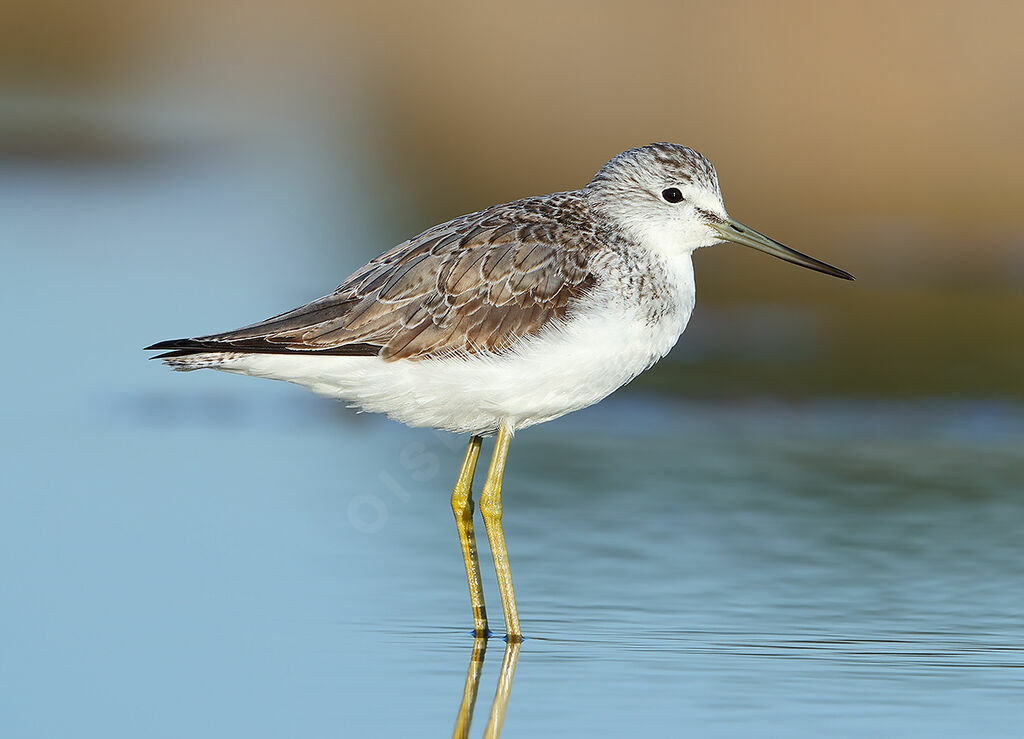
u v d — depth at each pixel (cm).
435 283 1009
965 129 2703
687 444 1522
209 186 2836
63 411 1568
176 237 2428
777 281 2159
